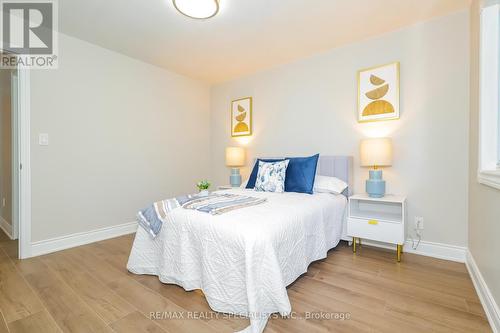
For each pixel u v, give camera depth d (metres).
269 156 3.58
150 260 1.98
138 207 3.31
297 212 1.85
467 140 2.21
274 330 1.34
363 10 2.22
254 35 2.66
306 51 3.04
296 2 2.10
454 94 2.27
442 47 2.32
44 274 2.01
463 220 2.24
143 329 1.35
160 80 3.56
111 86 3.02
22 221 2.34
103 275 1.98
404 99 2.52
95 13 2.26
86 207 2.80
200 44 2.86
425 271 2.04
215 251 1.53
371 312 1.49
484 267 1.60
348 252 2.47
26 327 1.37
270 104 3.56
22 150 2.35
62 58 2.61
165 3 2.12
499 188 1.26
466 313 1.48
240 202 2.00
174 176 3.77
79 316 1.46
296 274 1.74
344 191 2.74
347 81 2.87
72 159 2.69
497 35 1.68
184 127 3.92
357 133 2.81
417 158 2.45
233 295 1.45
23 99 2.35
